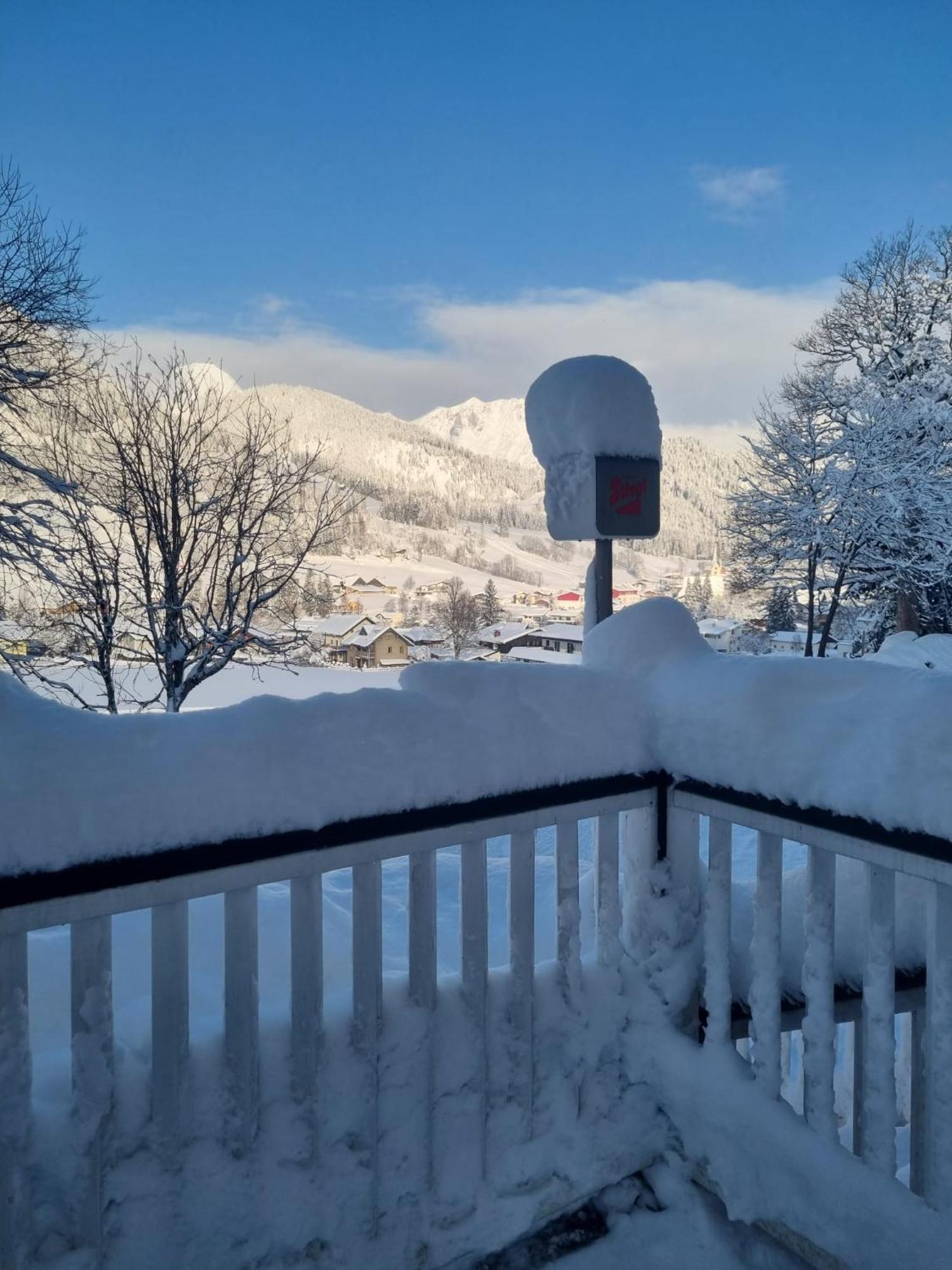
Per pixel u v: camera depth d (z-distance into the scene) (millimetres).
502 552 153750
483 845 1635
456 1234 1614
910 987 1723
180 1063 1332
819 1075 1602
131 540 12469
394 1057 1543
